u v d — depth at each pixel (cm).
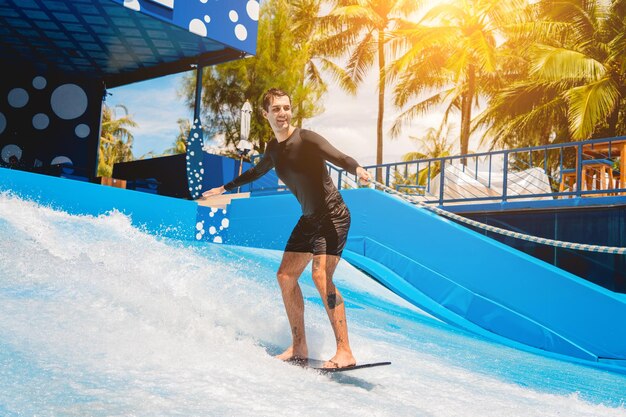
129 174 1450
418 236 764
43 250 430
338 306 297
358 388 269
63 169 1112
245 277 566
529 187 993
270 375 259
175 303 362
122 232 701
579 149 753
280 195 1004
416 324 594
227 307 396
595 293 565
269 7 2925
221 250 819
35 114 1428
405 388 285
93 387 201
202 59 1280
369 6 2983
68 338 253
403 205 793
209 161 1277
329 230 304
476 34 2386
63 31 1213
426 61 2702
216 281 488
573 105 2147
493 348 541
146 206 935
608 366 514
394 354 378
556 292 595
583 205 727
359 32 2942
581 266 730
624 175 823
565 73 2128
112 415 178
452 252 712
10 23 1180
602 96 2094
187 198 1275
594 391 387
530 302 616
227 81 2912
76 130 1484
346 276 782
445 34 2489
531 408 286
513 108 2556
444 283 712
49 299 311
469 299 675
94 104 1514
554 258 749
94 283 363
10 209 629
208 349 282
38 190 816
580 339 569
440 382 315
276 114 315
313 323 423
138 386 210
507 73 2808
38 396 185
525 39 2531
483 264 671
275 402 218
